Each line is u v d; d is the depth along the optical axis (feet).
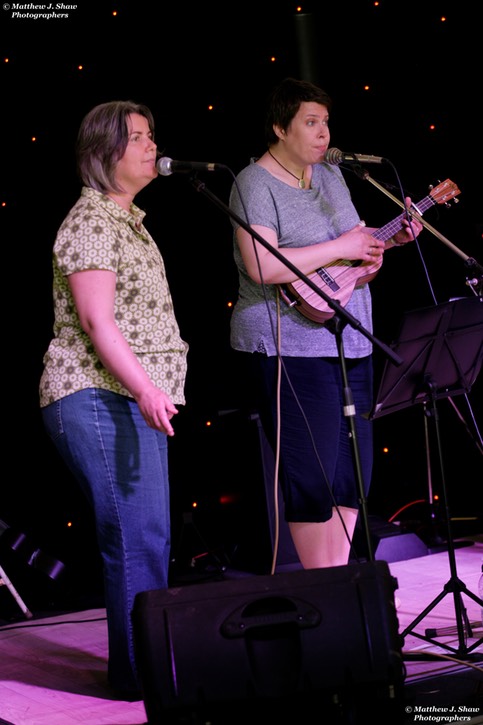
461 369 12.75
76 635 15.49
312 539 13.58
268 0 21.34
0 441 20.42
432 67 21.71
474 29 21.33
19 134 19.99
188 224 21.89
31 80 19.98
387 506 22.89
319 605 9.70
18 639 15.48
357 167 13.92
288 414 13.34
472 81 21.48
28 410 20.58
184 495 21.12
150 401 11.28
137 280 12.10
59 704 12.39
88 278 11.61
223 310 22.17
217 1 21.12
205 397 21.88
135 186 12.32
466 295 21.70
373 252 13.29
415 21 21.63
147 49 20.85
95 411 12.00
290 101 13.25
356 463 11.06
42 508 20.65
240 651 9.46
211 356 22.07
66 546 20.51
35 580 18.94
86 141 12.16
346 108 21.99
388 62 21.86
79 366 12.07
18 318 20.40
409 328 11.64
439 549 19.19
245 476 19.52
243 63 21.50
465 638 12.78
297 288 13.09
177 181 21.62
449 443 22.66
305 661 9.49
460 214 21.75
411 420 22.93
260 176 13.46
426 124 21.88
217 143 21.66
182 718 9.34
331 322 11.24
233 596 9.72
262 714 9.44
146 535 12.28
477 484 22.47
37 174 20.22
